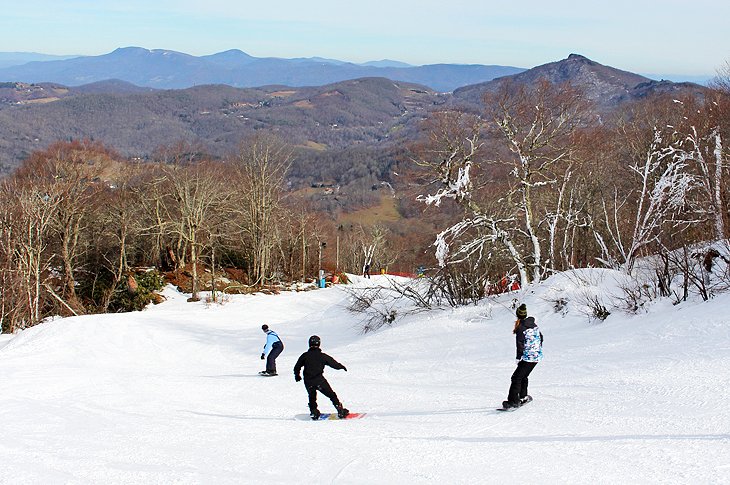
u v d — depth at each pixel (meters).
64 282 42.38
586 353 14.52
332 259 76.50
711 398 9.66
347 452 8.57
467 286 25.69
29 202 38.53
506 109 24.20
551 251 25.05
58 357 22.81
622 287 18.25
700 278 17.41
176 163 50.53
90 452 9.20
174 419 11.87
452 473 7.30
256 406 13.26
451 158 23.23
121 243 45.41
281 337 28.67
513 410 10.48
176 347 26.00
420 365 16.67
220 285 47.06
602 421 9.18
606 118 36.03
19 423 11.46
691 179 21.50
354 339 25.86
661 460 7.13
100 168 51.00
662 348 13.41
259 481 7.50
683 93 40.81
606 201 29.55
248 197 51.38
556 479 6.79
